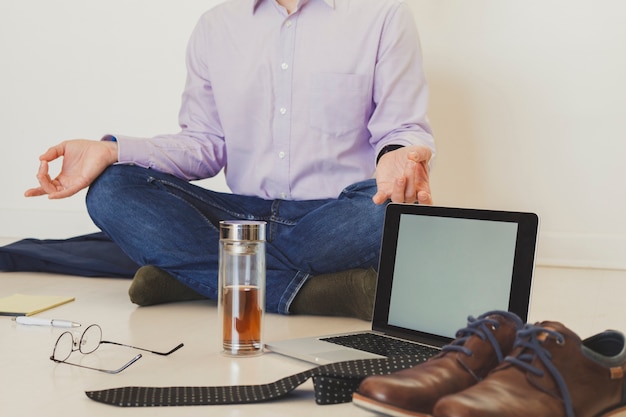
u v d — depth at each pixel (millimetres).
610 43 3381
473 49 3467
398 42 2387
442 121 3516
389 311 1762
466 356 1252
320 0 2445
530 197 3486
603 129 3416
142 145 2400
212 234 2320
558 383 1166
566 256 3473
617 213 3434
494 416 1105
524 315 1518
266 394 1375
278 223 2396
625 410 1279
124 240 2336
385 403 1201
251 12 2498
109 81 3701
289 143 2438
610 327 2146
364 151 2465
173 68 3641
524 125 3461
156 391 1406
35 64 3752
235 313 1694
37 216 3799
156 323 2061
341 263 2209
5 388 1451
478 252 1608
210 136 2586
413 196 1970
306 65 2426
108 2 3664
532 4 3412
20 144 3799
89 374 1550
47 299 2344
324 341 1714
